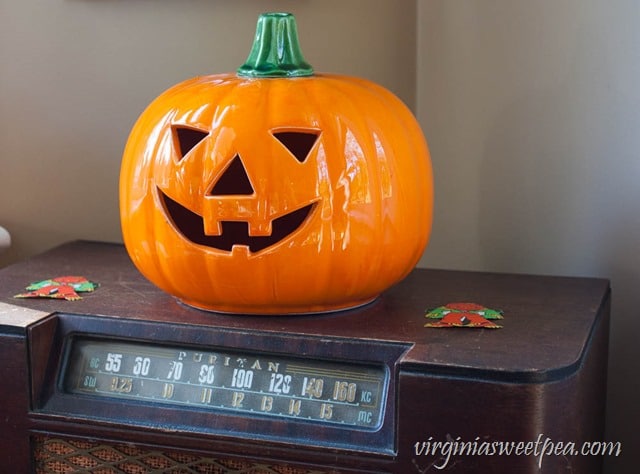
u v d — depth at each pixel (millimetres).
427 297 1140
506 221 1362
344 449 932
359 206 1016
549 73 1288
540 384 883
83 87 1476
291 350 983
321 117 1016
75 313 1063
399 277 1104
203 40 1439
